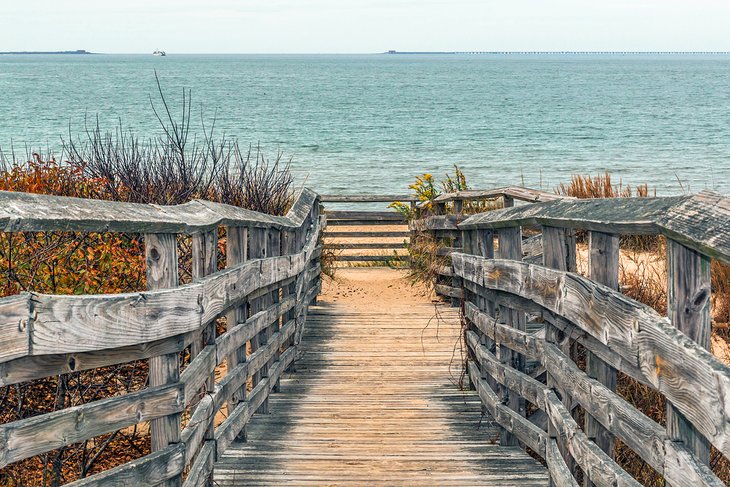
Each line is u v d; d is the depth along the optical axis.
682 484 2.40
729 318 7.77
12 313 2.41
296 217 7.40
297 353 7.43
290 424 5.73
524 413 5.20
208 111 59.97
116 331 2.90
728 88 110.81
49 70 189.75
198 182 8.41
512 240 4.69
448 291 10.23
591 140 42.16
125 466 3.08
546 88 113.50
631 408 2.92
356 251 14.58
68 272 5.04
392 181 27.48
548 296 3.82
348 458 5.00
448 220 10.21
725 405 2.03
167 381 3.38
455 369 7.23
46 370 2.70
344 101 79.69
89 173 8.25
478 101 80.88
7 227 2.34
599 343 3.27
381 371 7.19
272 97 85.69
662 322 2.50
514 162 32.88
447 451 5.14
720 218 2.21
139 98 74.31
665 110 65.44
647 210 2.68
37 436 2.63
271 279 5.64
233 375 4.71
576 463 3.83
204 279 3.80
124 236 6.16
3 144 29.70
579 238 11.48
